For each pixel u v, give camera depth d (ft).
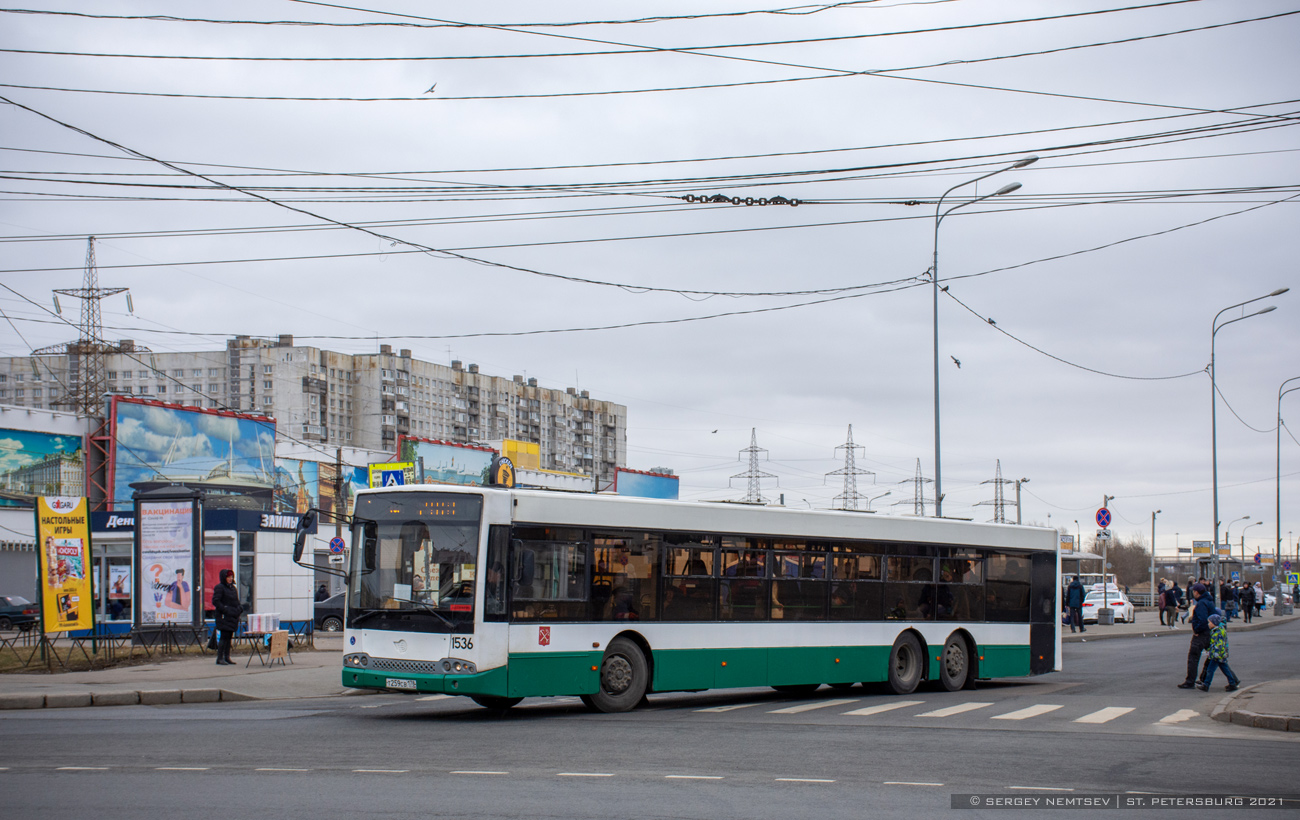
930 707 58.08
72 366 344.28
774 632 58.90
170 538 79.00
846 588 62.80
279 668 72.33
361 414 423.23
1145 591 442.91
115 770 33.04
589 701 53.11
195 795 28.96
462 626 48.49
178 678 64.34
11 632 118.93
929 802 29.78
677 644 55.11
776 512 60.18
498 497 50.08
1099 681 76.48
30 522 130.93
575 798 29.27
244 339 406.21
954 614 68.23
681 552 55.98
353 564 51.49
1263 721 49.90
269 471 156.56
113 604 96.68
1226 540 272.51
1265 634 145.79
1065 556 171.73
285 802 28.12
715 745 40.73
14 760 35.01
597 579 52.80
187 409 146.41
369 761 35.47
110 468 137.08
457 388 458.09
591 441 511.40
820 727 47.39
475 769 34.09
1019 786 32.63
